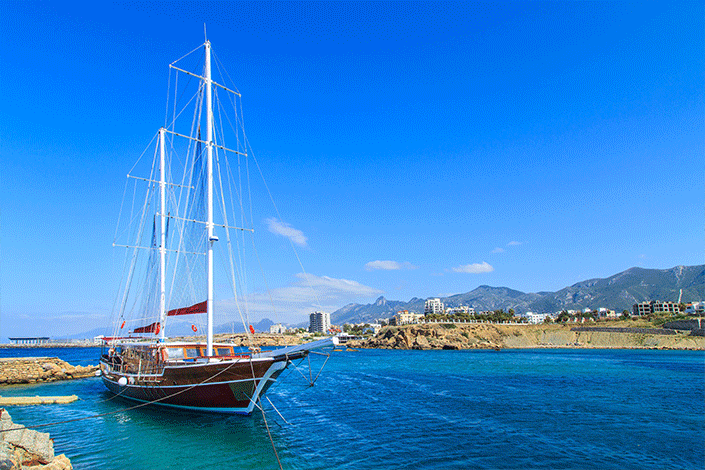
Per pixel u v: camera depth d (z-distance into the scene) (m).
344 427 29.61
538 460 22.36
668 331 193.00
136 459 22.00
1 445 17.50
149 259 44.69
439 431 28.53
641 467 21.48
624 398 43.38
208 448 23.89
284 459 22.19
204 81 32.31
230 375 27.91
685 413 35.19
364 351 178.75
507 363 97.25
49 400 38.31
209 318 29.41
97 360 107.12
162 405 32.94
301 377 65.75
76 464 21.25
